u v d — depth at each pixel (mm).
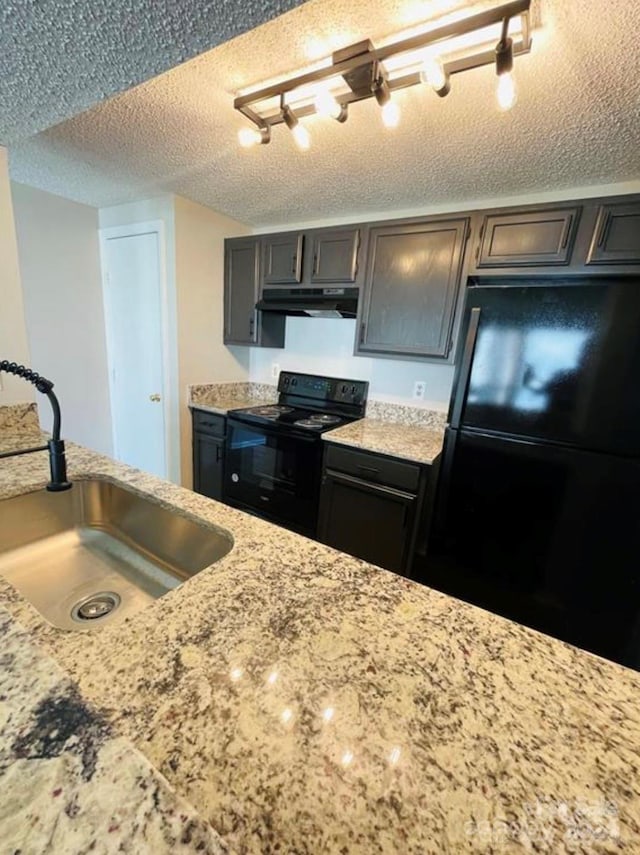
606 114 1226
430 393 2398
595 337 1409
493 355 1615
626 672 563
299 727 441
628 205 1510
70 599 981
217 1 686
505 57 911
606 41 945
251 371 3119
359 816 359
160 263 2463
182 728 427
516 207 1718
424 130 1400
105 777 311
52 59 854
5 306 1563
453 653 575
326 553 825
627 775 417
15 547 1091
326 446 2123
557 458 1547
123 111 1386
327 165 1741
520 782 401
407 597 696
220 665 517
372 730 444
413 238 1988
